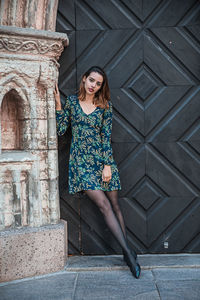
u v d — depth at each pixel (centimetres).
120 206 282
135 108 277
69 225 283
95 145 246
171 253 282
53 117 250
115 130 279
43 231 240
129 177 281
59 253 247
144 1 271
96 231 282
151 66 275
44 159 251
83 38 274
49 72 243
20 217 240
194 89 277
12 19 232
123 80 276
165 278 231
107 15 273
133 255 237
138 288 215
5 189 239
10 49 230
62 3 272
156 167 280
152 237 282
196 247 281
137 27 273
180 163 279
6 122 252
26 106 242
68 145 281
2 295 208
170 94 277
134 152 280
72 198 282
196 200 280
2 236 226
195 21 271
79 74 276
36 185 244
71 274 242
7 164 235
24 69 235
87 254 282
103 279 231
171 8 272
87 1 272
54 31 254
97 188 240
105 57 275
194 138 278
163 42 273
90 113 244
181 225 282
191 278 231
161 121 279
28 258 235
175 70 275
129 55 275
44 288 218
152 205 282
